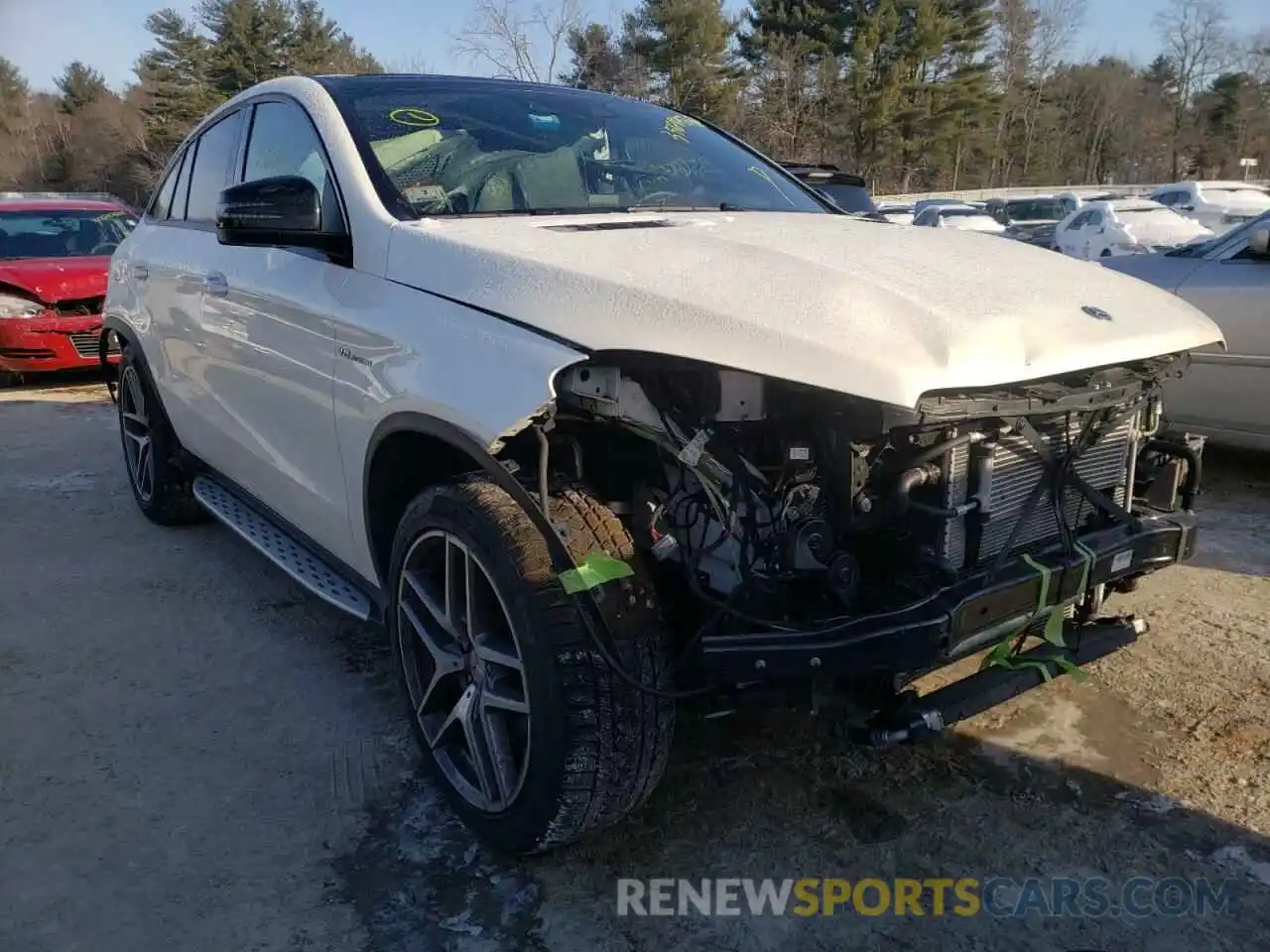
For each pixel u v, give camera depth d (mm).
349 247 2863
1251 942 2227
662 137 3705
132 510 5352
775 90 43438
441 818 2695
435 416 2363
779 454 2260
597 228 2729
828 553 2223
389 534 2883
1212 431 5035
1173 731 3000
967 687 2408
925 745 2945
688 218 3029
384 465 2750
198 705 3289
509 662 2332
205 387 3918
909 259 2574
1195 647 3500
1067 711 3119
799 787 2773
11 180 60156
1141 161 63781
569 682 2188
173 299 4152
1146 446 2932
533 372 2131
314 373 2957
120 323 4848
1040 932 2270
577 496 2295
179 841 2615
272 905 2389
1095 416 2494
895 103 46062
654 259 2377
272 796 2797
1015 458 2398
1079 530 2621
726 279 2260
